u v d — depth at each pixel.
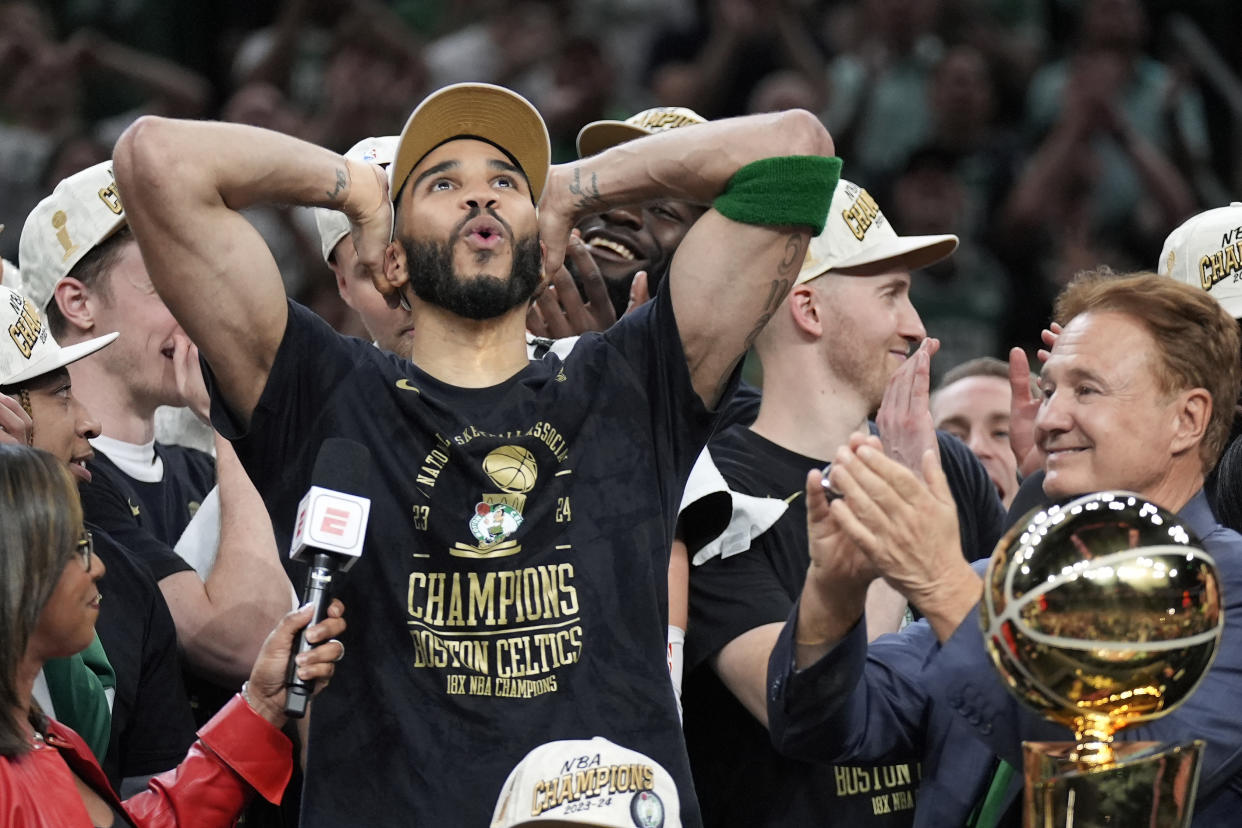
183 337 10.04
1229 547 7.48
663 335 7.62
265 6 24.59
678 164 7.71
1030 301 20.28
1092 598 5.66
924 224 20.28
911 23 22.27
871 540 6.85
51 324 10.18
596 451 7.37
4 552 6.74
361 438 7.26
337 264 10.38
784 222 7.54
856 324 9.78
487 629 7.05
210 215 7.18
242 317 7.24
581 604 7.12
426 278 7.44
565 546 7.19
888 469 6.81
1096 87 21.31
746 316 7.62
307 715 8.76
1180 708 7.07
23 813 6.50
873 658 8.07
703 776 9.12
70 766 7.06
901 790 9.04
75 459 9.10
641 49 23.73
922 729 8.00
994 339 19.61
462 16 23.89
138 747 8.74
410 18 24.25
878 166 21.64
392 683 7.01
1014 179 21.38
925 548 6.87
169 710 8.84
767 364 9.91
